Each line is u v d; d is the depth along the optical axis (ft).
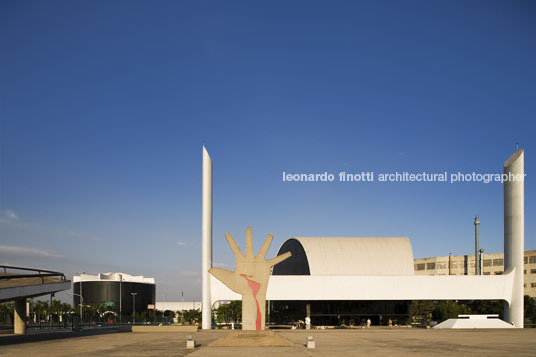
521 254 189.98
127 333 157.79
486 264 356.38
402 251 235.40
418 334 147.95
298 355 82.48
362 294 188.96
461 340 121.90
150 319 314.35
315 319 216.74
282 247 278.26
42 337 135.64
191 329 171.01
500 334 147.13
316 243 238.27
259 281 109.91
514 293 189.98
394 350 93.91
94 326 235.20
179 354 84.69
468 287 191.52
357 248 235.61
